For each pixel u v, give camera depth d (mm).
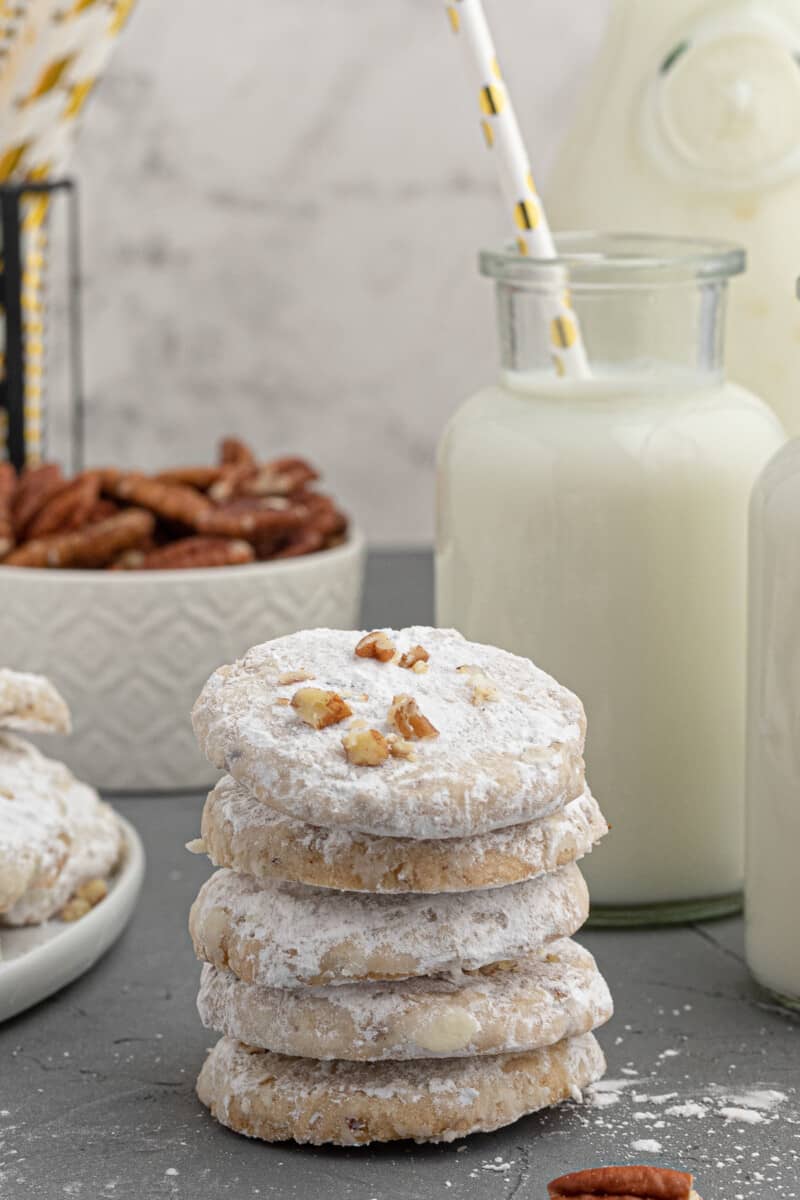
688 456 604
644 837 615
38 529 706
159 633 679
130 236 934
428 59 908
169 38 904
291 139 920
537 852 525
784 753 572
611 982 594
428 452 969
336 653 550
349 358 953
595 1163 523
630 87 653
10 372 770
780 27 642
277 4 900
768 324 651
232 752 523
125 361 952
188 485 743
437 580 637
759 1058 560
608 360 616
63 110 768
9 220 754
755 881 583
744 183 645
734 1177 519
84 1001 586
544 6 907
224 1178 520
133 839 629
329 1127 526
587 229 657
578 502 603
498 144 608
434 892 521
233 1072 535
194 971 600
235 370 955
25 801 596
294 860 521
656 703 610
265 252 938
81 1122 539
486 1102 528
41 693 614
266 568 687
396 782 515
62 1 740
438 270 940
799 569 566
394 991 526
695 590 608
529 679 546
